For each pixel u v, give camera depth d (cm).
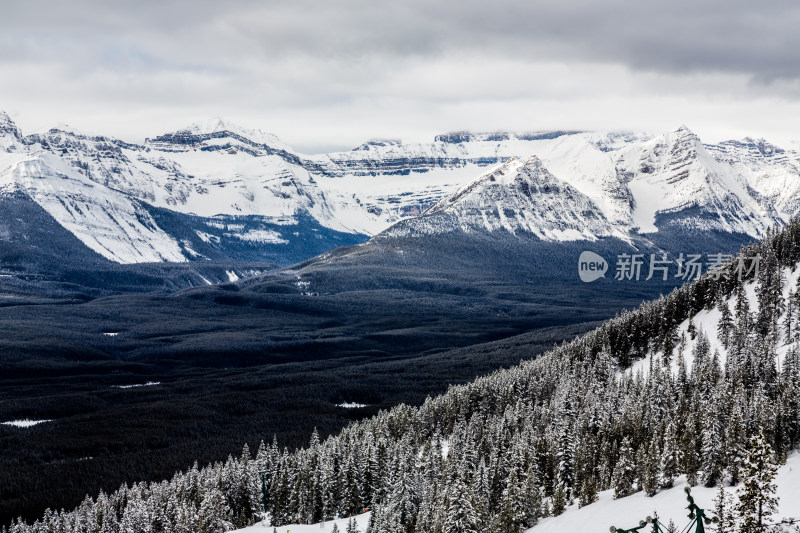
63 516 18212
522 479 16100
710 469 13450
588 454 16400
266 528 17462
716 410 14638
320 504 17750
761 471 8988
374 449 18062
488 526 14725
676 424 16412
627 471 14712
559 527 13700
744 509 9169
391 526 14612
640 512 12862
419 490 16850
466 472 16638
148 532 17338
